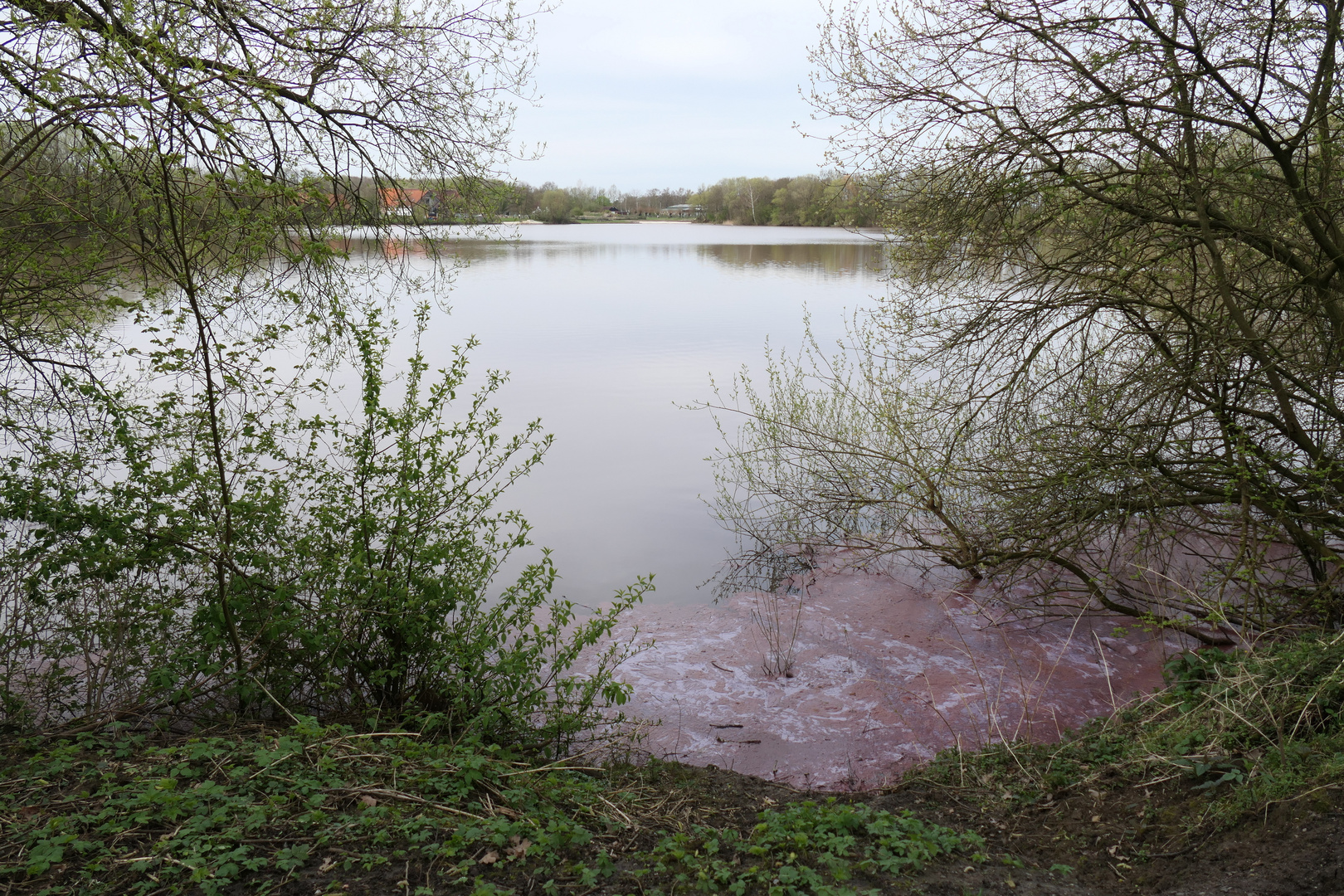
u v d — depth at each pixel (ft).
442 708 18.71
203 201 15.79
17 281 18.33
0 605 16.30
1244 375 21.99
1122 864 12.50
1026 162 21.84
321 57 21.35
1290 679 14.85
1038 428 24.79
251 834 11.37
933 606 27.71
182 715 16.60
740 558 31.68
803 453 36.11
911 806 15.53
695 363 63.77
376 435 19.15
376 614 17.54
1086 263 22.65
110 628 16.66
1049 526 24.98
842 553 32.65
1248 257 22.82
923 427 30.83
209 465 17.83
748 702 21.77
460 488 19.06
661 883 11.41
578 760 17.85
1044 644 24.86
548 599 27.78
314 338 21.85
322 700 18.21
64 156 18.19
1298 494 22.03
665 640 25.31
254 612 16.97
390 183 25.39
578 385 57.16
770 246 222.89
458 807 13.09
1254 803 12.52
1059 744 17.81
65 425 20.52
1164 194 21.29
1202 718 15.76
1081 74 20.89
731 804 15.48
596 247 212.02
